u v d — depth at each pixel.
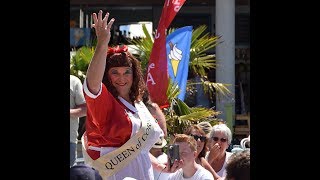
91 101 5.39
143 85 5.73
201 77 12.29
